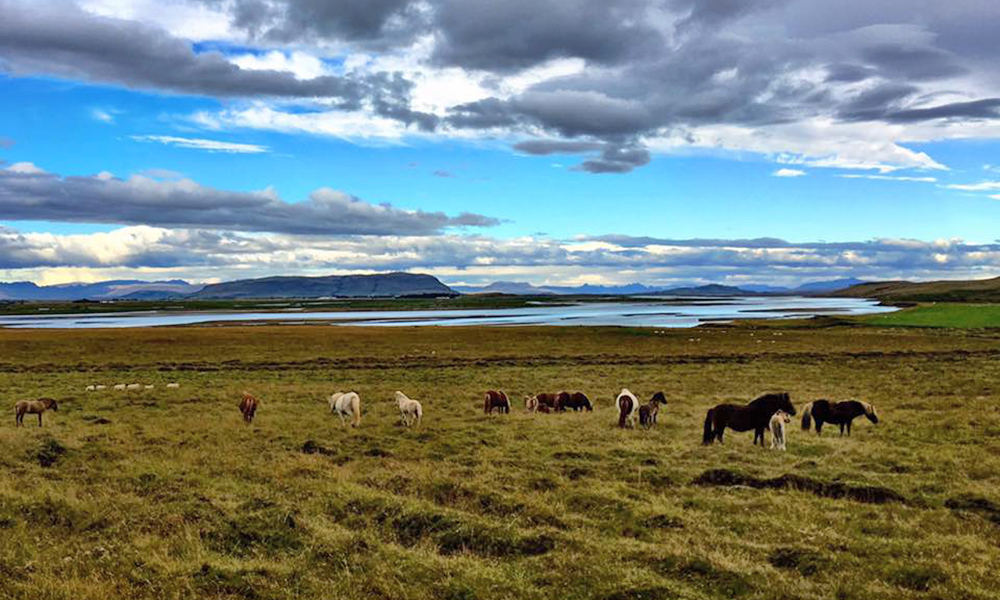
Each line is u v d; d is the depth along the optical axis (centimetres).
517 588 956
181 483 1566
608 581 963
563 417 2673
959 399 3000
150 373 4681
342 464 1864
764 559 1069
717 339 7500
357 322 13288
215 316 17250
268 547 1145
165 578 992
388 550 1106
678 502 1409
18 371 4803
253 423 2538
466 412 2861
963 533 1199
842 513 1312
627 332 8662
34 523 1284
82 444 2056
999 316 9831
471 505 1397
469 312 19162
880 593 924
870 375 4156
